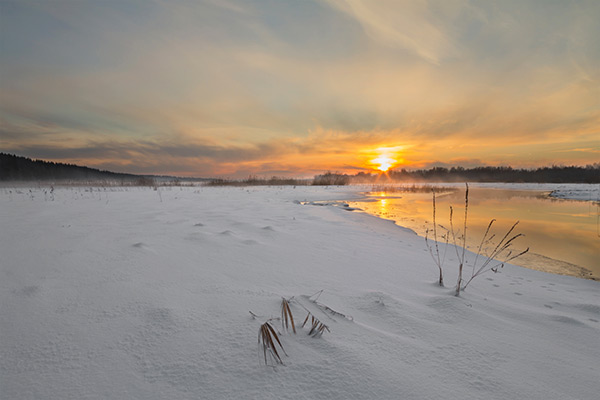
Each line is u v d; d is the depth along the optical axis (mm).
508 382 1301
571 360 1522
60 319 1698
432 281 2818
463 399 1167
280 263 3080
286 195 16188
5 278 2363
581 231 6586
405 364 1379
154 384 1191
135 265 2754
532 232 6438
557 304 2430
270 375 1248
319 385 1198
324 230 5559
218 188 23469
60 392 1143
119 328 1605
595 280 3326
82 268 2643
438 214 9352
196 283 2340
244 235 4488
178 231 4535
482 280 3033
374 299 2156
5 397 1107
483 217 8719
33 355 1367
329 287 2439
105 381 1206
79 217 6109
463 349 1558
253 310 1856
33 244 3555
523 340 1706
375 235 5383
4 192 14953
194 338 1513
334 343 1499
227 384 1194
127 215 6539
